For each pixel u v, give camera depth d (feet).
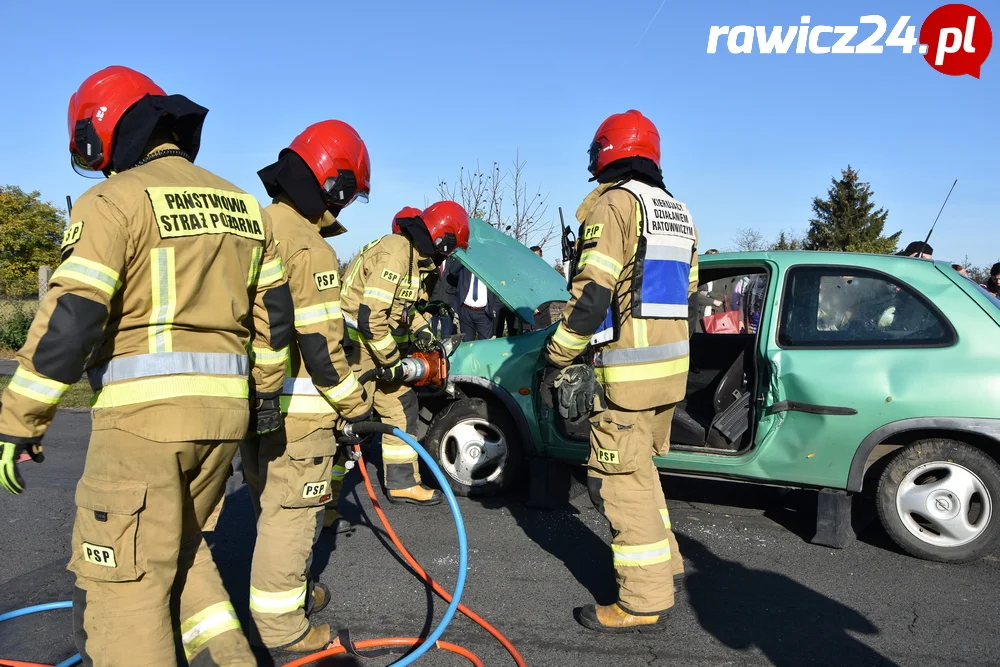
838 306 13.58
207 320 6.73
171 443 6.43
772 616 10.70
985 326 12.53
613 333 9.84
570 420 10.00
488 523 14.74
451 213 15.14
